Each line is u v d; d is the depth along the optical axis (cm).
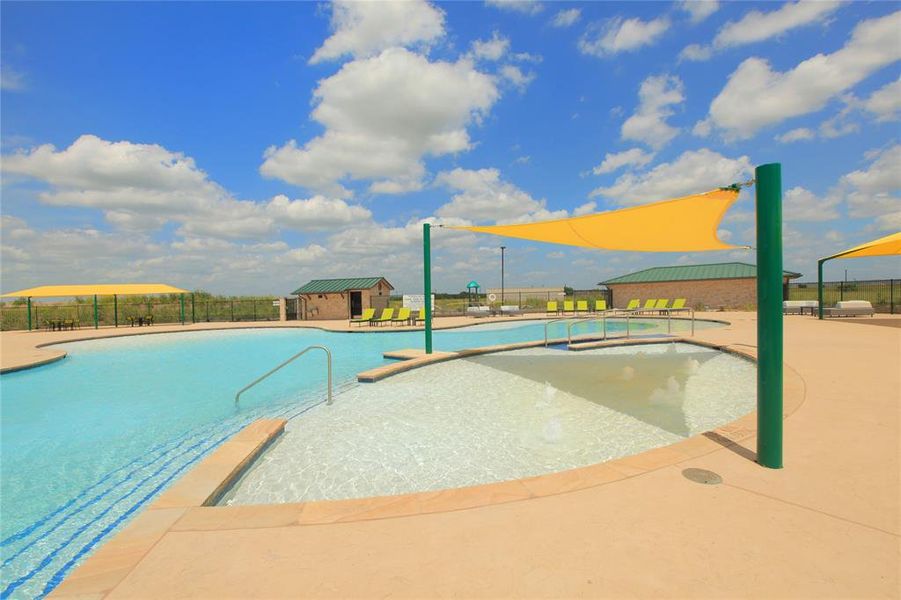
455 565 220
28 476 463
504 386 770
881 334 1242
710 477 318
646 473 326
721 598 191
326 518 271
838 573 207
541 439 500
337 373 996
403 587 204
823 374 677
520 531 251
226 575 217
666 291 2986
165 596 202
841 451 365
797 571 209
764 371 333
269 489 385
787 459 349
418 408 645
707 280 2855
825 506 273
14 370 1050
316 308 2728
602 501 285
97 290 2334
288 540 248
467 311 2816
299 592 203
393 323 2236
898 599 189
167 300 3098
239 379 970
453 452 466
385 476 410
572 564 218
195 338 1845
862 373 684
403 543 242
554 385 763
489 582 206
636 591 197
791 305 2295
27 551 329
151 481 452
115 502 407
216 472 369
